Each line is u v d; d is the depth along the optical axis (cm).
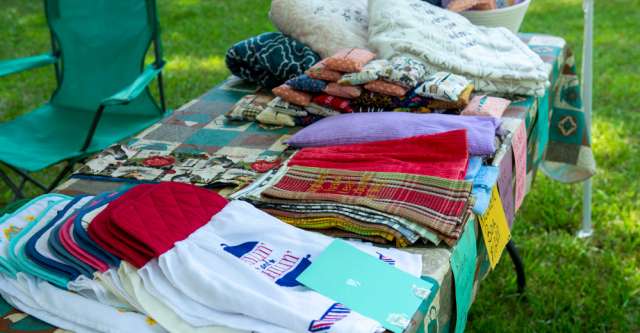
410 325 112
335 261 127
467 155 160
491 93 216
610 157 367
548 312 256
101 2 299
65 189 168
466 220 142
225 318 114
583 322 251
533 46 264
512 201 195
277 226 136
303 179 157
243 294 114
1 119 432
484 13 242
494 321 251
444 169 153
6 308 125
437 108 197
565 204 327
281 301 116
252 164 179
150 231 129
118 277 123
